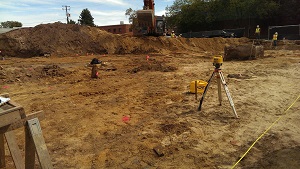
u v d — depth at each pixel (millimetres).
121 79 10453
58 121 5535
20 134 4855
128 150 4004
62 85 9523
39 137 2389
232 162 3492
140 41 23000
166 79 10094
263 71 10805
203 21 43969
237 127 4668
